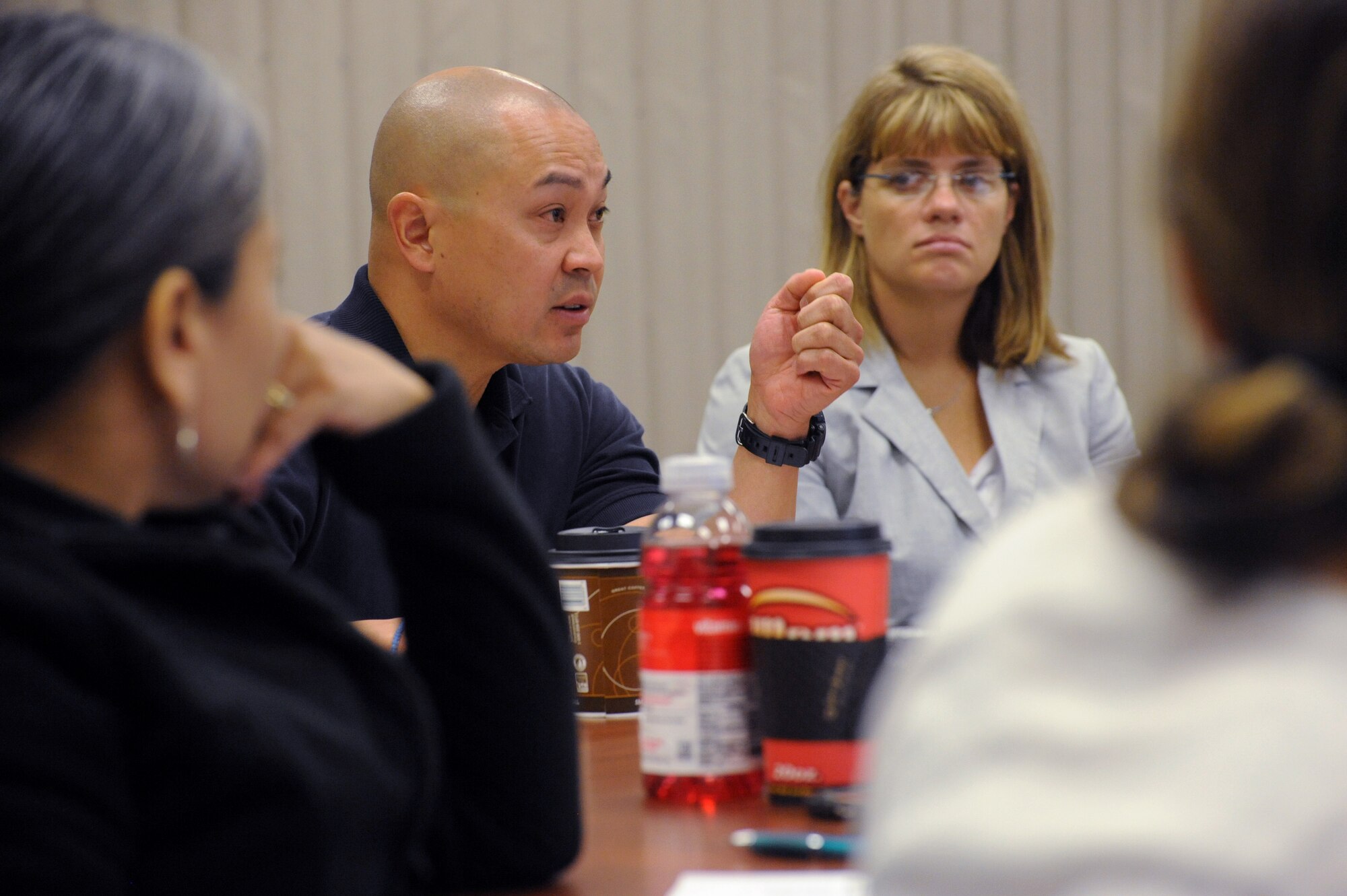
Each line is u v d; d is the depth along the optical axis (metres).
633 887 1.98
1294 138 1.08
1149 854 0.98
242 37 7.97
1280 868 0.96
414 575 2.16
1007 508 5.58
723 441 5.64
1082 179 8.55
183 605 1.80
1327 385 1.08
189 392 1.75
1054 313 8.57
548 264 4.63
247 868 1.70
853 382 4.37
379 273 4.80
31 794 1.51
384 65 8.07
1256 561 1.08
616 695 3.30
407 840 1.95
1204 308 1.17
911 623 5.35
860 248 5.84
